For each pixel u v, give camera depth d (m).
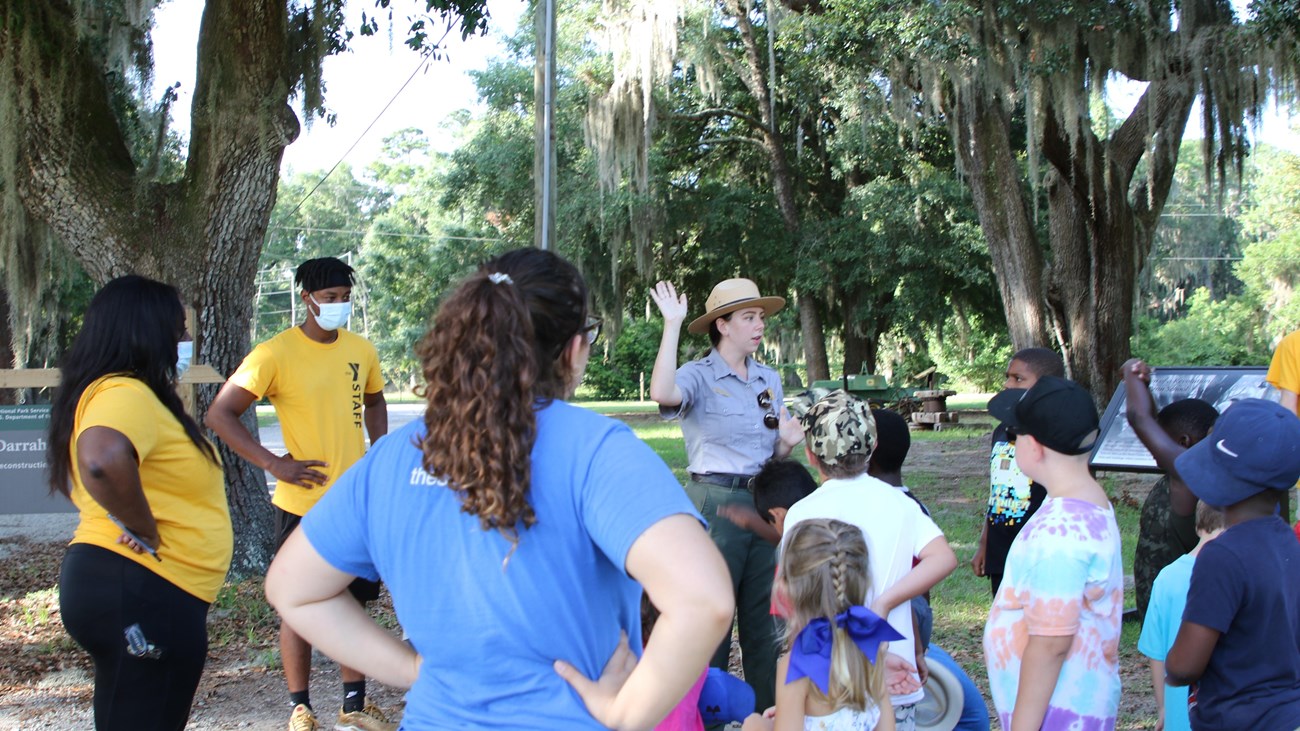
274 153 8.09
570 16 26.47
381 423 5.25
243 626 6.85
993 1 15.65
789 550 2.87
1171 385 7.46
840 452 3.51
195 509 3.42
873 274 27.36
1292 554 2.80
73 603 3.23
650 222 26.78
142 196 7.98
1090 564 2.91
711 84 24.50
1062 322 18.67
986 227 18.80
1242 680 2.74
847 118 25.28
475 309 1.85
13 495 8.05
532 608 1.83
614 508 1.79
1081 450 3.03
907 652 3.43
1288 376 4.62
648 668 1.75
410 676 2.08
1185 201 53.56
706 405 4.65
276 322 68.62
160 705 3.34
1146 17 15.11
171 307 3.41
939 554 3.46
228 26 7.89
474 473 1.78
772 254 28.23
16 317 12.34
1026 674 2.91
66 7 7.77
